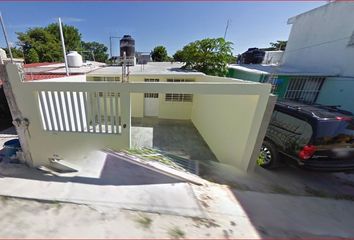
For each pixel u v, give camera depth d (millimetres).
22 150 5180
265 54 15305
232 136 5719
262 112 4551
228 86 4398
